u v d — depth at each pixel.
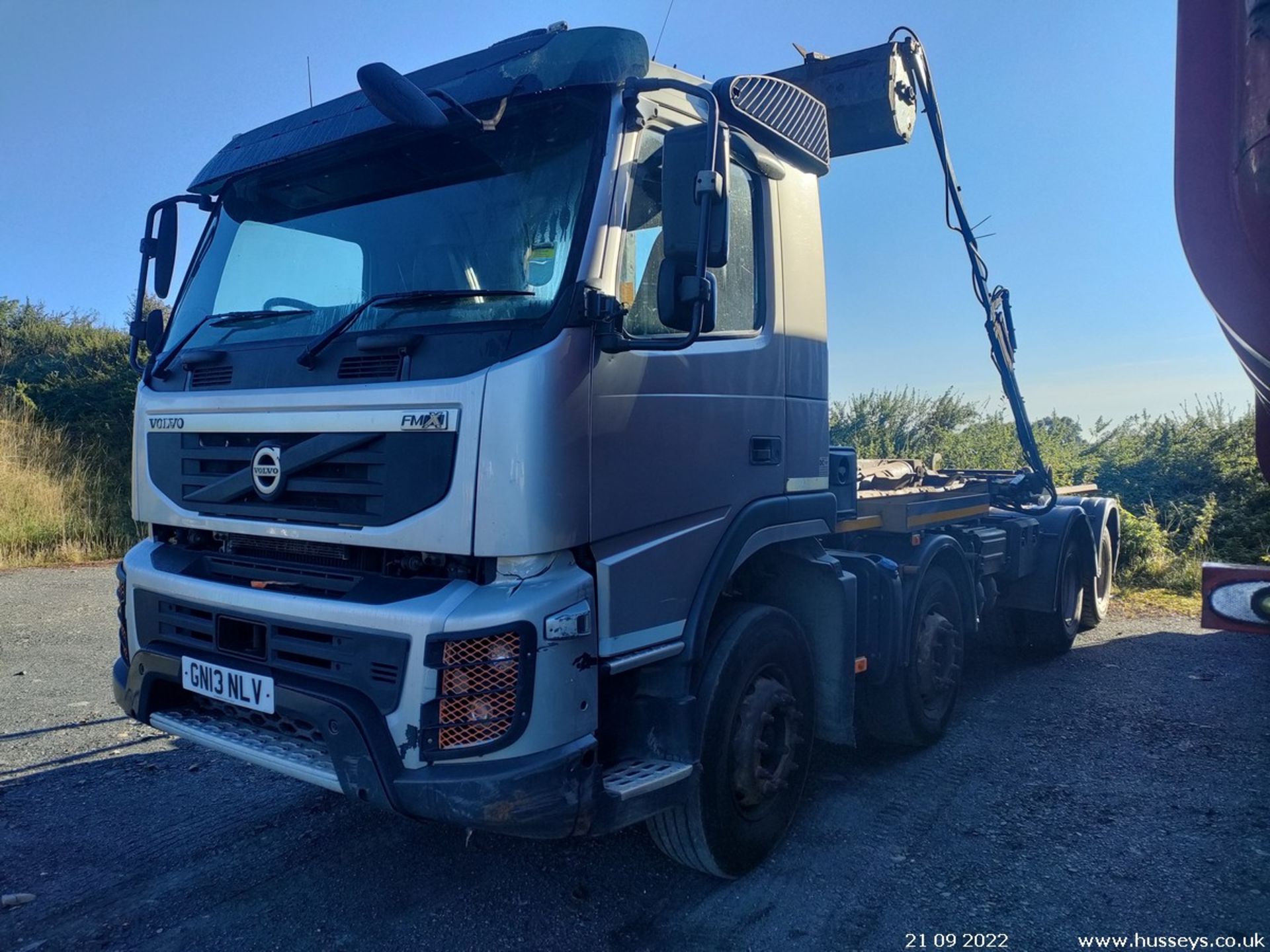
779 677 3.73
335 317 3.40
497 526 2.71
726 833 3.39
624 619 2.95
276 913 3.34
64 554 11.62
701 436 3.35
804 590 4.11
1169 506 11.91
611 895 3.48
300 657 2.98
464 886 3.54
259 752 3.07
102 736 5.17
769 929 3.25
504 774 2.63
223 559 3.43
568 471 2.79
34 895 3.44
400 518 2.88
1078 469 12.27
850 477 4.79
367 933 3.21
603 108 3.07
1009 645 7.30
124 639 3.73
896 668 4.56
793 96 3.91
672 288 2.88
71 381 15.24
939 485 6.28
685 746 3.14
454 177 3.31
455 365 2.86
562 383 2.78
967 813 4.22
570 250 2.91
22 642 7.32
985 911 3.36
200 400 3.48
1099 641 7.96
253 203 3.85
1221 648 7.69
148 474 3.73
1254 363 2.39
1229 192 2.13
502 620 2.64
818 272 4.21
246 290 3.71
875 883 3.57
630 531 3.04
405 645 2.72
